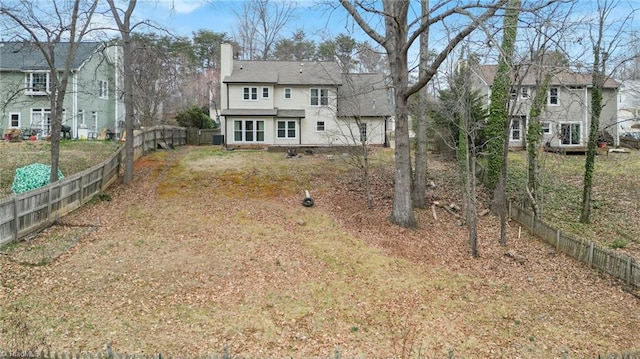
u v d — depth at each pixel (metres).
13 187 14.80
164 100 44.50
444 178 21.95
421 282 11.33
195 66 54.44
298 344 8.16
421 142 18.16
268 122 30.50
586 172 16.72
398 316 9.51
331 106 30.03
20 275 9.82
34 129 28.86
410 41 14.14
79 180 15.59
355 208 17.50
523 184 20.72
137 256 11.60
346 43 26.42
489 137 18.91
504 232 14.61
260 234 14.09
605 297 10.86
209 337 8.15
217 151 27.33
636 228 16.02
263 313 9.23
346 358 7.70
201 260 11.68
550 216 17.53
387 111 30.88
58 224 13.69
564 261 13.30
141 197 17.58
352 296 10.31
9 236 11.55
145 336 7.99
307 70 32.94
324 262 12.17
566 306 10.33
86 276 10.14
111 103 36.62
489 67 27.12
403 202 15.79
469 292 10.94
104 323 8.28
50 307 8.64
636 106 35.91
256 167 22.70
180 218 15.26
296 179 20.94
